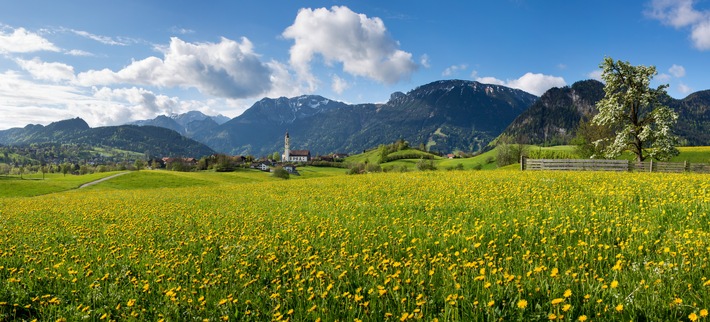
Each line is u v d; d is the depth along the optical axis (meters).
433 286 6.28
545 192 16.39
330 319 5.54
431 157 196.25
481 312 5.26
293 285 6.87
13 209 25.70
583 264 6.59
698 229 8.48
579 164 37.66
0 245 11.91
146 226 14.52
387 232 10.73
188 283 7.57
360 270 7.40
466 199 15.84
